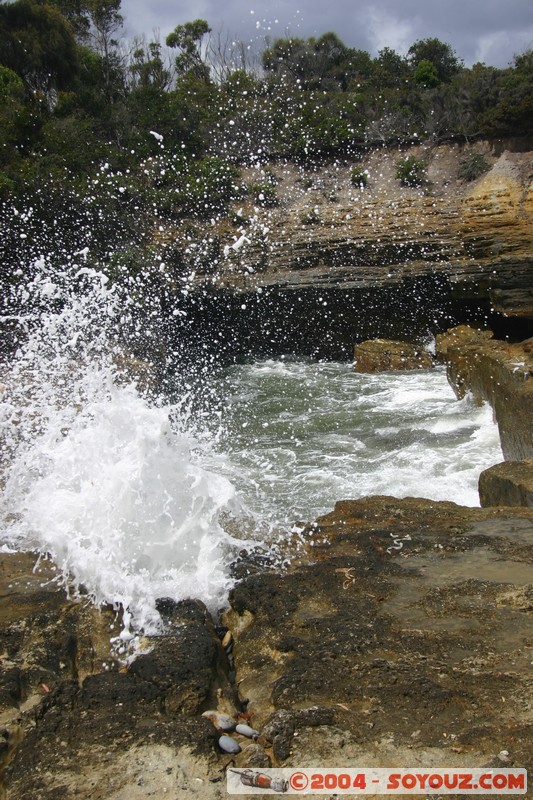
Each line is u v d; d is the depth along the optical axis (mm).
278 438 10961
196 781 2617
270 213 23125
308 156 26203
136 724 2928
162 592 4141
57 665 3404
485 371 11445
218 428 11719
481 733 2719
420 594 3889
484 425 10797
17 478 5492
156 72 30578
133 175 23266
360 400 13961
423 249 20797
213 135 26297
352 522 5168
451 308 20453
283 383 16266
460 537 4688
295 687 3127
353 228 22094
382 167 25828
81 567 4230
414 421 11656
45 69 26562
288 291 20594
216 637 3793
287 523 5383
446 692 2967
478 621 3561
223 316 21234
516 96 23750
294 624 3676
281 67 30922
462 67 35000
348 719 2875
